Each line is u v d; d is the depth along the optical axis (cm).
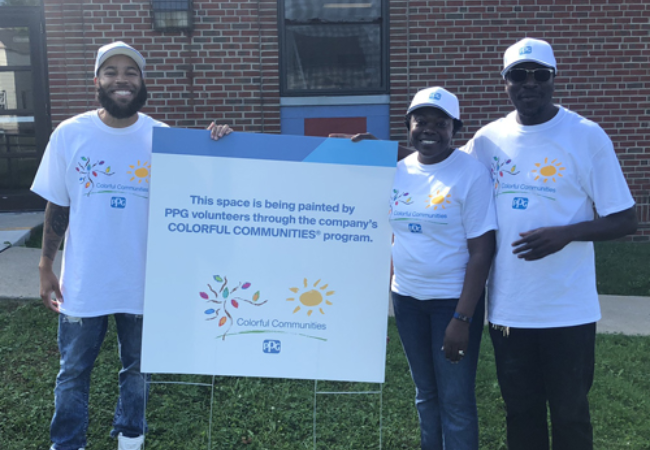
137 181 281
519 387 264
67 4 682
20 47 793
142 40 688
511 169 254
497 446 336
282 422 359
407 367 425
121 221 280
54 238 288
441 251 262
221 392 391
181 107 699
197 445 334
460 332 253
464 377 265
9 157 809
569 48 704
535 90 242
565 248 248
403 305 277
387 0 704
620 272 629
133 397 298
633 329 502
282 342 285
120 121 280
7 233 669
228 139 276
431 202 261
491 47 700
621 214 244
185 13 683
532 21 698
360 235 280
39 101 800
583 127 244
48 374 395
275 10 692
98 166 277
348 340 285
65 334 284
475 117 709
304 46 711
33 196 811
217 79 698
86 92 695
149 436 342
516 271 252
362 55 716
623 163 727
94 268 278
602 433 347
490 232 257
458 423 265
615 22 702
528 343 258
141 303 287
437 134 257
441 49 700
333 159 277
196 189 277
